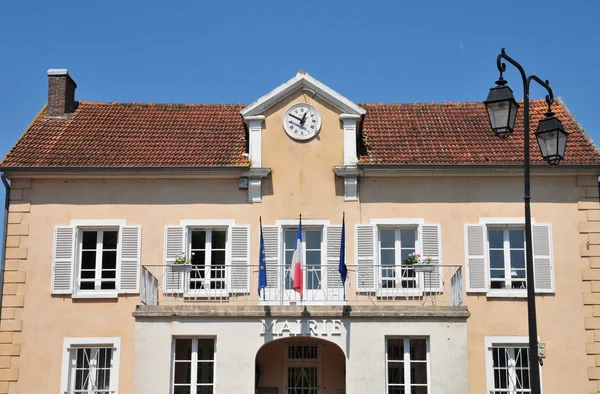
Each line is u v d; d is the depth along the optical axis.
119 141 20.69
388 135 20.92
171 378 17.47
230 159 19.89
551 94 14.23
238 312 17.61
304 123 19.91
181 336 17.70
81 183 19.73
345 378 18.83
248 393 17.33
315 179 19.72
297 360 19.52
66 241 19.41
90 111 22.14
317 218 19.55
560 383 18.78
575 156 19.69
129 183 19.75
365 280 19.09
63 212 19.58
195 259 19.56
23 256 19.34
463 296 19.17
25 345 18.92
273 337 17.55
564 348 18.92
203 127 21.47
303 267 19.06
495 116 13.47
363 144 20.45
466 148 20.28
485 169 19.50
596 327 19.00
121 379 18.78
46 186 19.70
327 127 19.92
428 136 20.88
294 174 19.73
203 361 17.75
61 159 19.75
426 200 19.66
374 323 17.59
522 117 21.52
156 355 17.47
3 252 19.34
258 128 19.91
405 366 17.59
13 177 19.58
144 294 17.97
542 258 19.34
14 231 19.45
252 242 19.47
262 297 19.02
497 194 19.66
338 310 17.59
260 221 18.11
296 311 17.64
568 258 19.33
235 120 21.84
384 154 20.00
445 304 18.97
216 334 17.58
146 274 18.16
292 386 19.42
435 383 17.31
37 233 19.45
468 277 19.27
